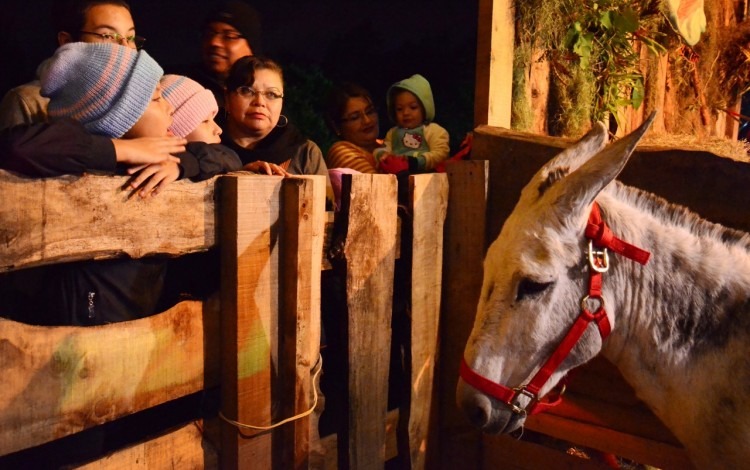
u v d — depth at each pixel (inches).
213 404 91.4
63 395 67.6
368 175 98.2
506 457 119.4
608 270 83.1
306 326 88.9
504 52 129.6
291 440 89.4
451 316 120.1
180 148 78.5
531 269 79.4
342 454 101.9
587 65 149.2
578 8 147.7
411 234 108.7
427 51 263.9
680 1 172.1
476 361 83.7
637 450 108.5
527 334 81.4
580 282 81.2
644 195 87.7
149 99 78.7
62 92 78.5
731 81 255.3
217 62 133.8
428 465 120.4
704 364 82.2
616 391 110.3
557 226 79.4
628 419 109.4
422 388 115.0
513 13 131.9
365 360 101.5
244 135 118.5
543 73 149.8
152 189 72.6
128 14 104.9
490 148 116.3
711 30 230.8
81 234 66.4
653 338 84.3
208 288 90.7
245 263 81.8
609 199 85.3
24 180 61.7
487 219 117.0
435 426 121.6
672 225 85.6
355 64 261.1
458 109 243.1
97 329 70.2
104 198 68.1
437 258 115.0
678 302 83.1
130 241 70.9
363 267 99.1
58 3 103.0
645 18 174.1
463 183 116.4
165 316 76.9
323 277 114.7
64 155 66.5
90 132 77.9
